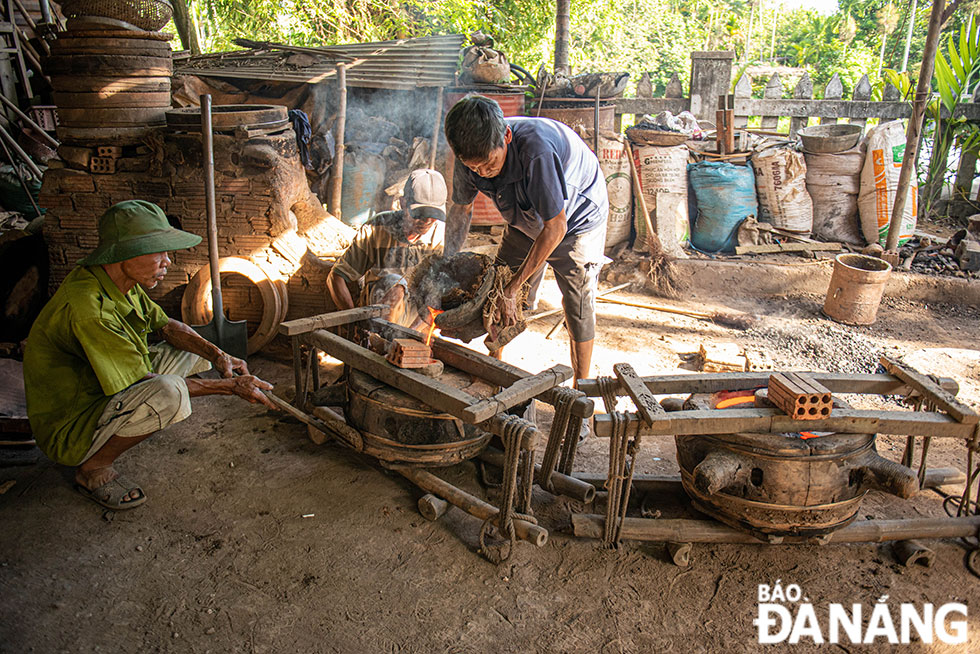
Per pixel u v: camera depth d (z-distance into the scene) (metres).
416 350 2.86
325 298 4.25
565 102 6.06
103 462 2.91
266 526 2.82
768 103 7.25
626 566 2.66
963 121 6.97
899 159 5.87
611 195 5.98
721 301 5.64
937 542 2.83
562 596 2.52
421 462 2.89
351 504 2.96
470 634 2.34
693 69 7.19
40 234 4.45
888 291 5.72
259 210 4.09
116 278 2.75
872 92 7.65
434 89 5.96
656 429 2.49
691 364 4.50
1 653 2.19
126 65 4.03
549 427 3.67
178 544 2.70
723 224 5.95
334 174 5.06
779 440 2.48
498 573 2.61
